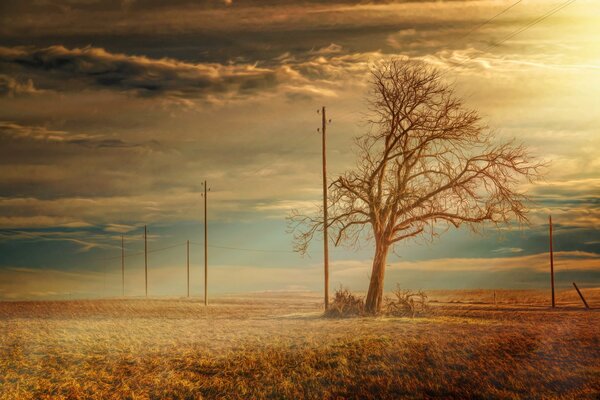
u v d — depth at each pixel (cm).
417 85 4653
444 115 4634
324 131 4972
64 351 2853
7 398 2016
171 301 8581
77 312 5859
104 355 2731
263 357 2469
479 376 1938
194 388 2081
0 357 2702
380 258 4741
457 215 4572
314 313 5103
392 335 2902
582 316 4272
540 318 4153
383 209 4741
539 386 1806
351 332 3150
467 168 4547
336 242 4900
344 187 4806
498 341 2516
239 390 2019
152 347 2923
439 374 1992
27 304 7481
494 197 4494
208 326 3991
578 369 1959
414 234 4678
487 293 11000
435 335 2820
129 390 2091
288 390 1953
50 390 2112
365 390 1889
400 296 4684
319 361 2333
